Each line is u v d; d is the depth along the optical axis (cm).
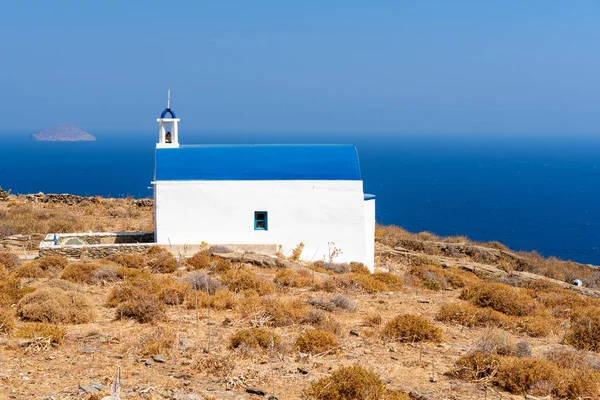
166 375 1295
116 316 1789
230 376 1288
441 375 1382
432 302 2227
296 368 1370
